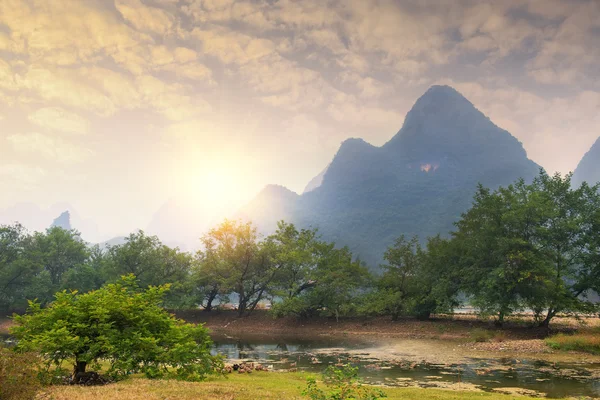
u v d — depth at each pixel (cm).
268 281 6191
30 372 1324
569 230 4062
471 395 1694
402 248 5409
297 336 4819
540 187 4509
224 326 5825
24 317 1869
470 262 4631
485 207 4481
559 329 4091
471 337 3962
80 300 1853
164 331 2036
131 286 2191
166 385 1553
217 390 1488
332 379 1382
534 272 3944
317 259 5875
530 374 2334
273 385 1777
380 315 5566
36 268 6788
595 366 2589
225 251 6244
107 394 1334
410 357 3055
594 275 4038
